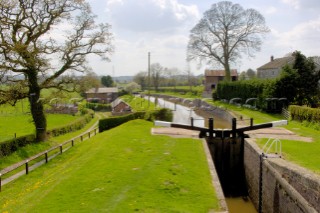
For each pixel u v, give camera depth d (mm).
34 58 26734
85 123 50844
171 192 13047
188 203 12188
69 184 14047
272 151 19031
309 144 21562
